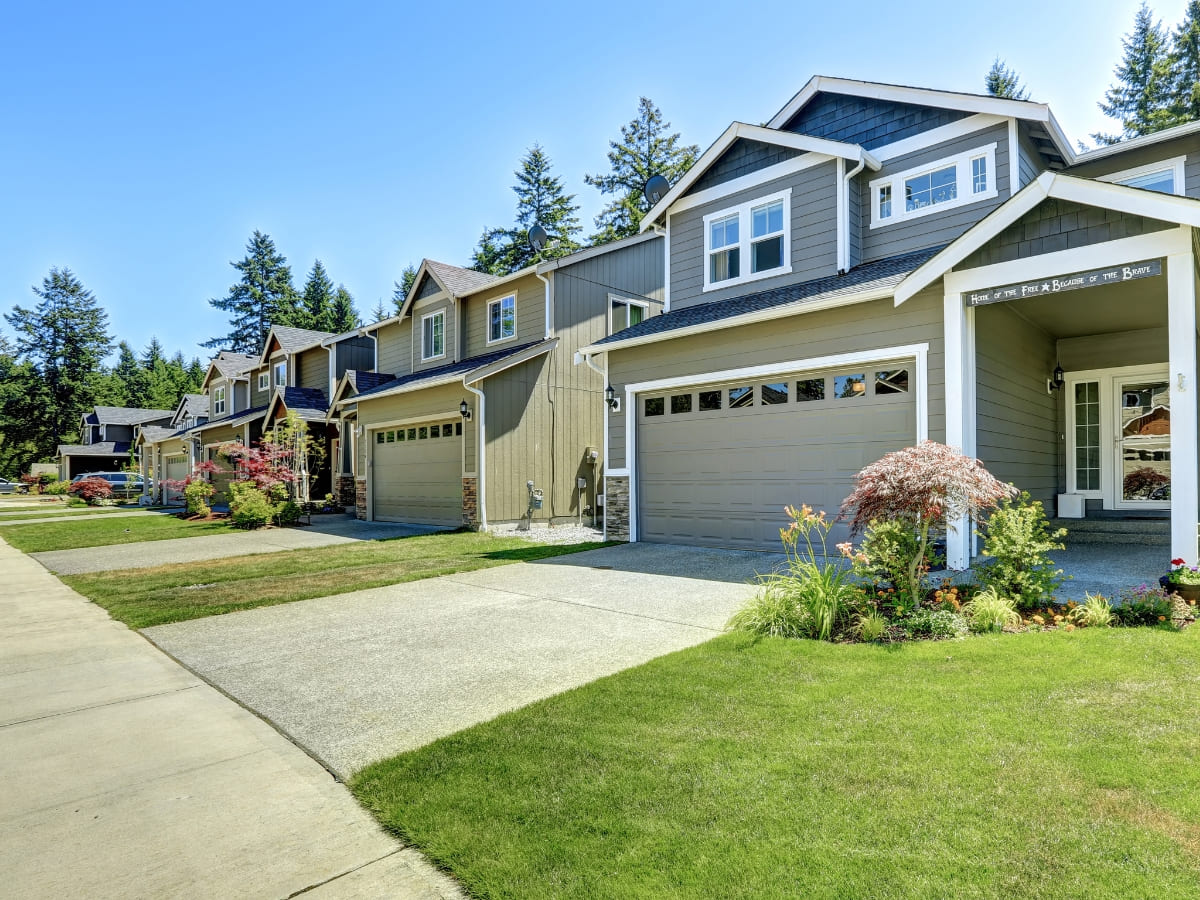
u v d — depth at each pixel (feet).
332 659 16.61
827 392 28.02
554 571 27.99
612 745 10.69
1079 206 20.71
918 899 6.78
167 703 13.84
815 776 9.32
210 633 19.60
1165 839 7.54
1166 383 31.99
